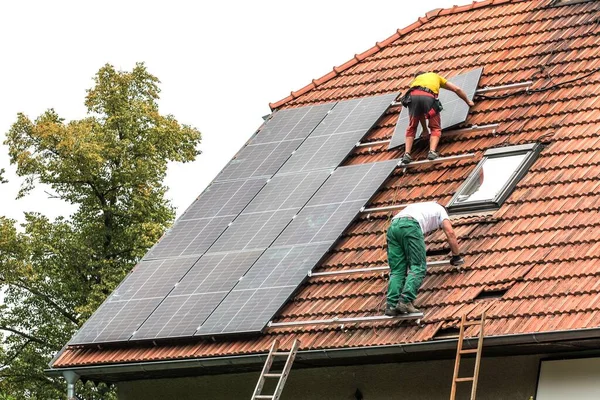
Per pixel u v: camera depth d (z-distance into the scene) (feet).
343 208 86.43
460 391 75.97
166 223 180.34
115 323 86.33
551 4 100.53
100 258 178.40
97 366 85.35
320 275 82.43
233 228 90.38
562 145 83.66
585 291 70.54
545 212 78.38
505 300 72.84
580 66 90.94
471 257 77.71
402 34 107.04
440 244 80.18
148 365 83.15
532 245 76.18
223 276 85.56
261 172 95.71
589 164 80.84
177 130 180.04
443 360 76.89
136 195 177.17
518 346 71.20
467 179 84.07
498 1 104.58
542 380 72.13
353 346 75.66
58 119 175.52
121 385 91.20
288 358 76.54
